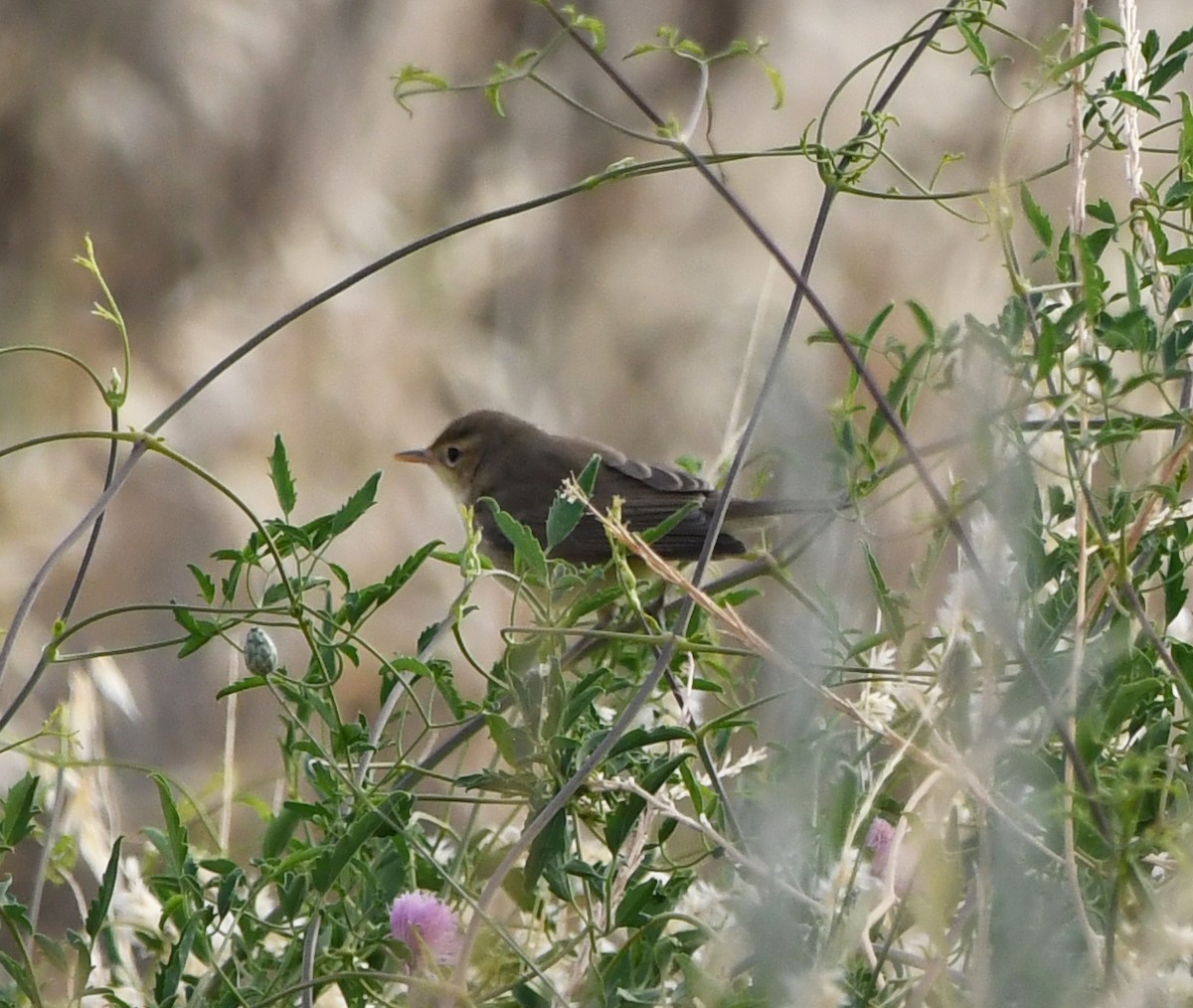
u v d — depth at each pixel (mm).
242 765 13359
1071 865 4766
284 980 5551
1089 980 4863
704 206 18328
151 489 16422
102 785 6930
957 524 5336
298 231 18656
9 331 17688
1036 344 5586
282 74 19469
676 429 17141
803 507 6016
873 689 6113
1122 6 6109
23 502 15844
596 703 6816
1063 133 11047
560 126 19891
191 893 5562
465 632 14312
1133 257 6004
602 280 18297
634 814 5422
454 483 11805
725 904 5301
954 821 5414
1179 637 6293
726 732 6414
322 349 17375
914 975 5273
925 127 16000
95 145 18781
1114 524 5625
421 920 5355
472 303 18484
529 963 5051
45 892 11531
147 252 18672
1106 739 5105
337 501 16375
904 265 15367
